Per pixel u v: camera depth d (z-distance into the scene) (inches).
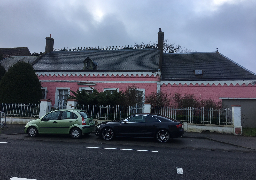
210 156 319.9
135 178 220.1
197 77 737.6
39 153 311.9
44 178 214.8
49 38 956.0
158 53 860.6
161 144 406.9
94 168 248.2
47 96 773.9
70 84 768.9
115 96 596.7
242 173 243.0
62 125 452.8
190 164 273.3
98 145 384.2
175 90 721.0
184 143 421.7
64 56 891.4
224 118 555.2
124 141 430.0
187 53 906.7
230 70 755.4
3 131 514.9
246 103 693.3
